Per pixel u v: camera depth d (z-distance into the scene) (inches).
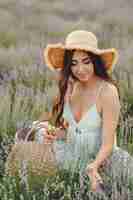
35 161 182.5
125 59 413.1
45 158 185.0
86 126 191.2
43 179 177.6
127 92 311.1
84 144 192.2
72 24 631.2
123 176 174.6
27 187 168.9
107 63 191.2
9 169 183.3
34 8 779.4
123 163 182.5
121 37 543.2
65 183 179.8
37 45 484.7
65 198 168.1
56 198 171.5
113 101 186.1
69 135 194.9
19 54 420.8
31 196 168.9
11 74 344.5
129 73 360.8
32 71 355.6
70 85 194.5
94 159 193.2
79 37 181.3
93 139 192.2
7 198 166.1
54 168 185.2
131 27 603.8
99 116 189.6
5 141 209.3
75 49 181.6
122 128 227.3
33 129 203.8
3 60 398.0
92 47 180.5
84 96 191.0
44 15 705.6
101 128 191.5
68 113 195.5
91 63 183.5
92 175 173.2
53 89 297.4
